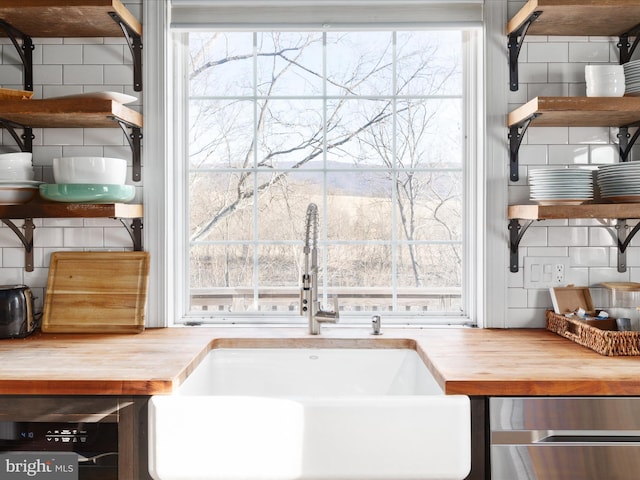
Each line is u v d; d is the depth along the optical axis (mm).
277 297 2271
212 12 2189
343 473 1414
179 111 2238
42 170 2164
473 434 1477
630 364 1616
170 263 2195
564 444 1463
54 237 2156
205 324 2225
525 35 2035
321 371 1983
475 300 2242
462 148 2256
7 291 1967
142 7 2135
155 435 1413
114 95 1866
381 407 1413
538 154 2141
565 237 2148
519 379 1459
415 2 2141
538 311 2154
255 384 1981
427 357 1725
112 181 1905
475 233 2230
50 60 2150
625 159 2135
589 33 2109
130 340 1940
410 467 1419
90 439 1481
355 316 2264
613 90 1868
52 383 1454
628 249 2145
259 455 1412
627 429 1467
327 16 2178
